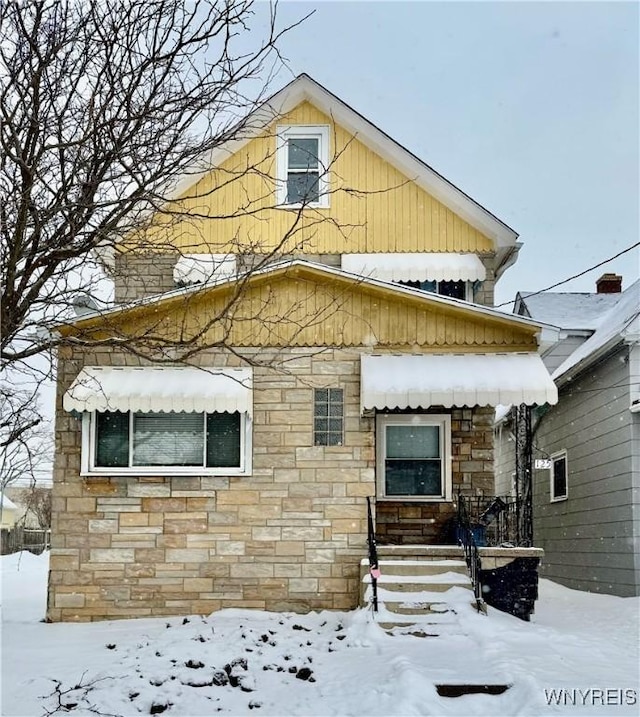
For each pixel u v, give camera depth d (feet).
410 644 34.78
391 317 46.03
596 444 57.98
